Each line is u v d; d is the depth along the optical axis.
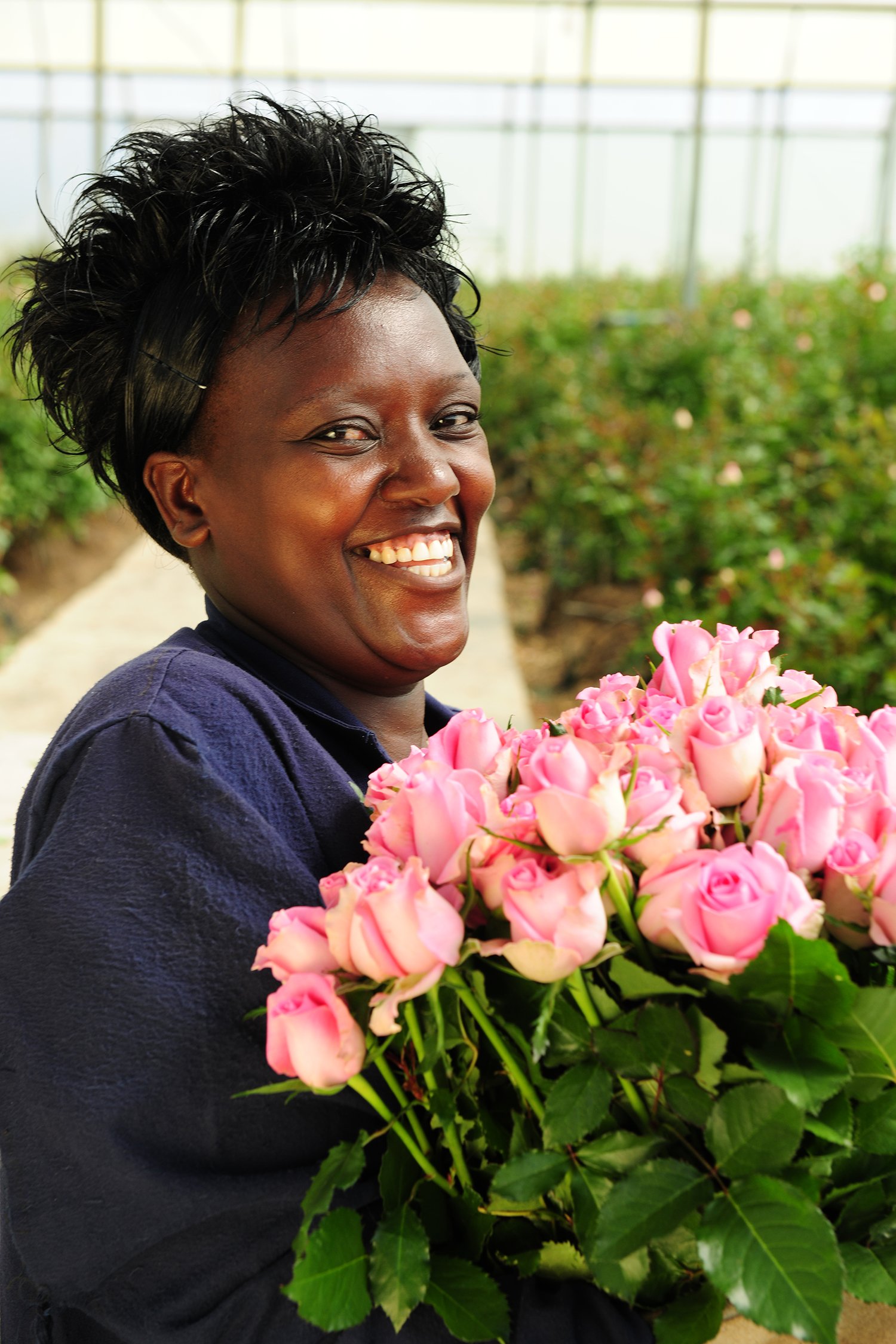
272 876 0.84
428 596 1.02
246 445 0.97
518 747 0.85
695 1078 0.72
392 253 1.01
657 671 0.94
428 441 0.99
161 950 0.81
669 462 5.22
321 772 0.93
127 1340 0.83
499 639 6.01
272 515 0.97
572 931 0.68
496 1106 0.82
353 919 0.69
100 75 9.46
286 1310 0.80
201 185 0.96
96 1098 0.78
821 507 4.79
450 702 5.12
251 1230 0.82
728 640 0.95
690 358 7.29
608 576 6.25
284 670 1.01
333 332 0.96
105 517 8.81
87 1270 0.81
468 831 0.73
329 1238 0.74
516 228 19.69
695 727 0.78
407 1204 0.77
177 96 16.95
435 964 0.69
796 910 0.70
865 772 0.82
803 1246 0.67
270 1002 0.72
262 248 0.94
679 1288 0.79
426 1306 0.81
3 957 0.81
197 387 0.97
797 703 0.92
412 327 0.99
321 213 0.94
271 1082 0.81
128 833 0.84
